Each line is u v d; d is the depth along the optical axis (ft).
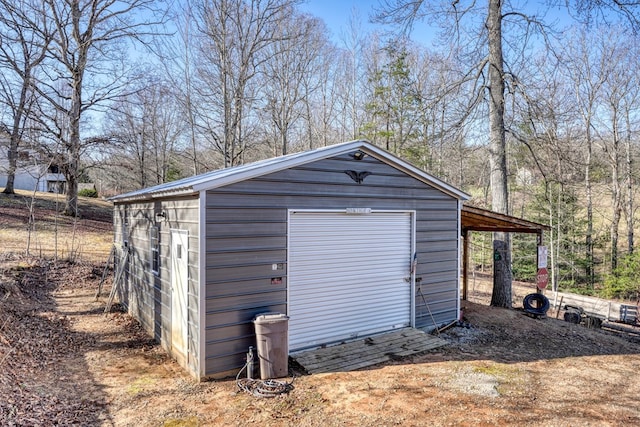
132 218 29.73
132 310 29.40
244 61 66.23
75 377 18.31
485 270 79.10
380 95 66.90
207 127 69.51
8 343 20.56
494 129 33.58
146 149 89.61
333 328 22.76
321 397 16.66
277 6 67.46
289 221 20.81
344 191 22.80
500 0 33.27
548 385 18.33
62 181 77.41
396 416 15.11
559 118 36.52
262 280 19.77
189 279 18.97
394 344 23.12
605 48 63.72
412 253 25.98
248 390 17.08
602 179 69.10
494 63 33.19
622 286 57.26
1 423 13.05
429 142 56.18
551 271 60.23
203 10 64.39
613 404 16.46
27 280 34.01
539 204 62.13
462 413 15.40
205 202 17.99
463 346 23.85
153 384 17.75
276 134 81.87
